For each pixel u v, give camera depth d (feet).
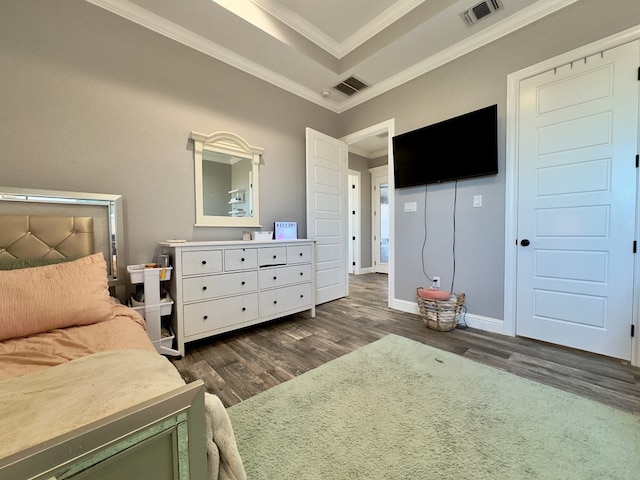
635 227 6.07
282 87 10.64
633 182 6.07
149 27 7.45
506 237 7.91
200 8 7.18
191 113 8.30
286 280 9.05
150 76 7.53
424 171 9.53
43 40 6.10
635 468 3.38
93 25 6.68
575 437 3.90
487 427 4.12
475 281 8.60
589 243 6.64
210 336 7.79
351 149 19.27
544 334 7.36
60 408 2.10
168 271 6.76
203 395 1.98
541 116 7.26
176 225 8.07
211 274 7.25
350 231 20.42
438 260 9.49
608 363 6.18
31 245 5.65
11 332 3.87
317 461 3.53
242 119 9.50
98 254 5.30
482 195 8.40
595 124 6.49
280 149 10.66
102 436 1.55
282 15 8.33
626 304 6.20
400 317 9.78
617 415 4.36
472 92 8.46
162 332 6.95
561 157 6.98
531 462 3.49
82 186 6.57
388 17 8.46
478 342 7.43
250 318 8.07
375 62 9.49
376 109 11.25
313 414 4.45
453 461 3.51
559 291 7.10
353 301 12.10
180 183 8.13
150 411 1.72
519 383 5.31
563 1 6.75
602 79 6.38
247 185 9.65
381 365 6.09
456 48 8.64
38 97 6.06
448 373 5.72
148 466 1.75
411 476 3.29
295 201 11.21
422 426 4.16
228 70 9.09
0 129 5.69
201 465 1.96
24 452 1.36
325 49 9.71
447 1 7.22
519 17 7.39
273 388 5.22
